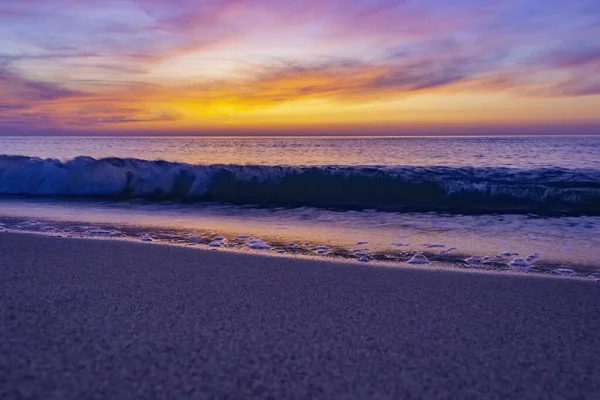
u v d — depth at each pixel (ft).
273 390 6.07
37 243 15.57
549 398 6.09
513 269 14.24
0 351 6.90
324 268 13.29
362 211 26.48
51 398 5.60
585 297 10.80
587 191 27.48
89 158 36.68
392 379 6.50
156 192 33.01
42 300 9.43
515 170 38.47
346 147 108.68
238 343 7.55
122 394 5.78
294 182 32.63
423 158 65.41
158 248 15.20
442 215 24.98
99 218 23.66
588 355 7.46
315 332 8.18
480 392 6.21
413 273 12.99
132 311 8.93
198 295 10.20
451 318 9.15
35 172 35.12
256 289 10.89
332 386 6.24
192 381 6.20
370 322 8.79
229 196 32.09
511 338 8.13
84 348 7.10
